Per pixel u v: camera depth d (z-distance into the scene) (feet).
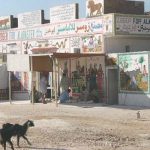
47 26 133.28
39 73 131.85
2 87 137.18
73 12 123.95
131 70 103.81
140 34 115.85
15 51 148.05
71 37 124.26
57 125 69.21
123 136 58.29
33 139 57.16
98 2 118.52
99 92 112.47
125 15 113.09
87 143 53.67
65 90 117.08
